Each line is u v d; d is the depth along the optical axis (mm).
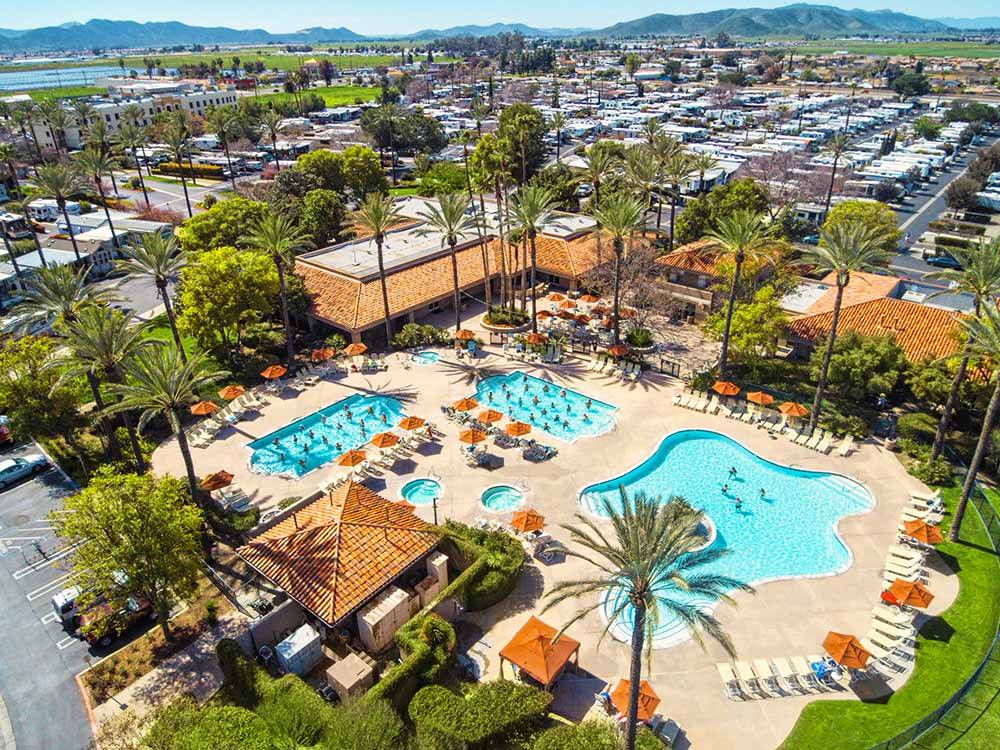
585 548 36875
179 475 44031
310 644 30219
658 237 86375
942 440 42250
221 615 33188
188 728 25531
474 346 61094
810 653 30156
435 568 33938
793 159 127188
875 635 30656
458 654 30469
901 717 27016
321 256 71625
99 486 30688
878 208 71250
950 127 170875
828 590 33938
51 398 43844
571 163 138000
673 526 23188
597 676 29359
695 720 27125
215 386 55406
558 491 41656
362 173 104688
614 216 54625
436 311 70312
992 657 29766
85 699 28891
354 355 60125
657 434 47812
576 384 55344
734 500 41219
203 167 139500
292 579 32156
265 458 46125
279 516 38469
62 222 101375
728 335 51875
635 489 42281
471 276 71750
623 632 31734
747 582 34594
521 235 66250
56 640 32281
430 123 148875
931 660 29766
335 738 24250
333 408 52500
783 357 58219
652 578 23734
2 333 49844
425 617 30594
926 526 35562
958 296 64812
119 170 145000
